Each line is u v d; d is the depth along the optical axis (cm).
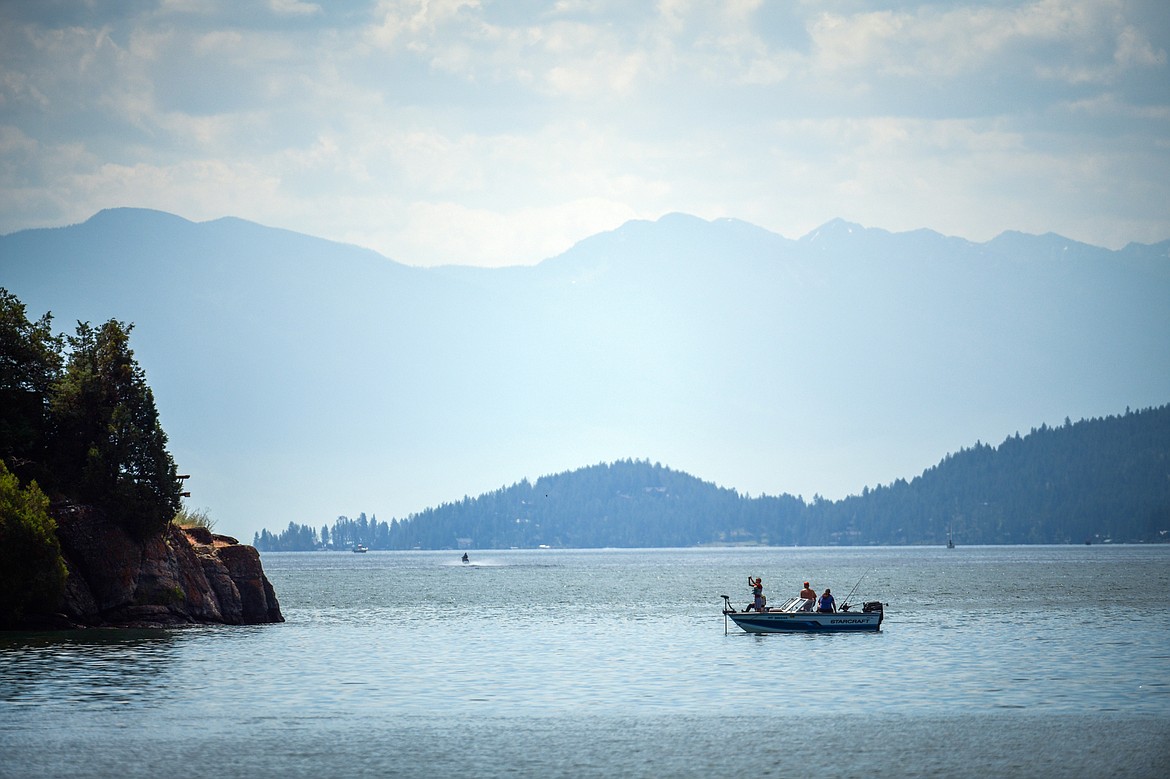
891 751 15912
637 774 14750
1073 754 15712
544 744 16388
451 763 15275
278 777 14600
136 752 15838
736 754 15762
